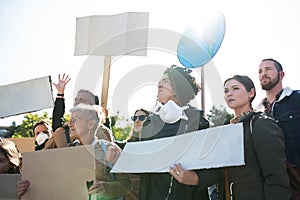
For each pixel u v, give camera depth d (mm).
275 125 2148
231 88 2398
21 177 2760
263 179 2092
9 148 3195
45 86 3783
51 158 2482
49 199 2455
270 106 3010
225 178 2209
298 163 2695
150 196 2289
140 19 2271
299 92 2840
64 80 3596
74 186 2381
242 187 2109
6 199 2750
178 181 2137
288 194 2029
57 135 2914
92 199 2338
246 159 2117
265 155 2057
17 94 3918
